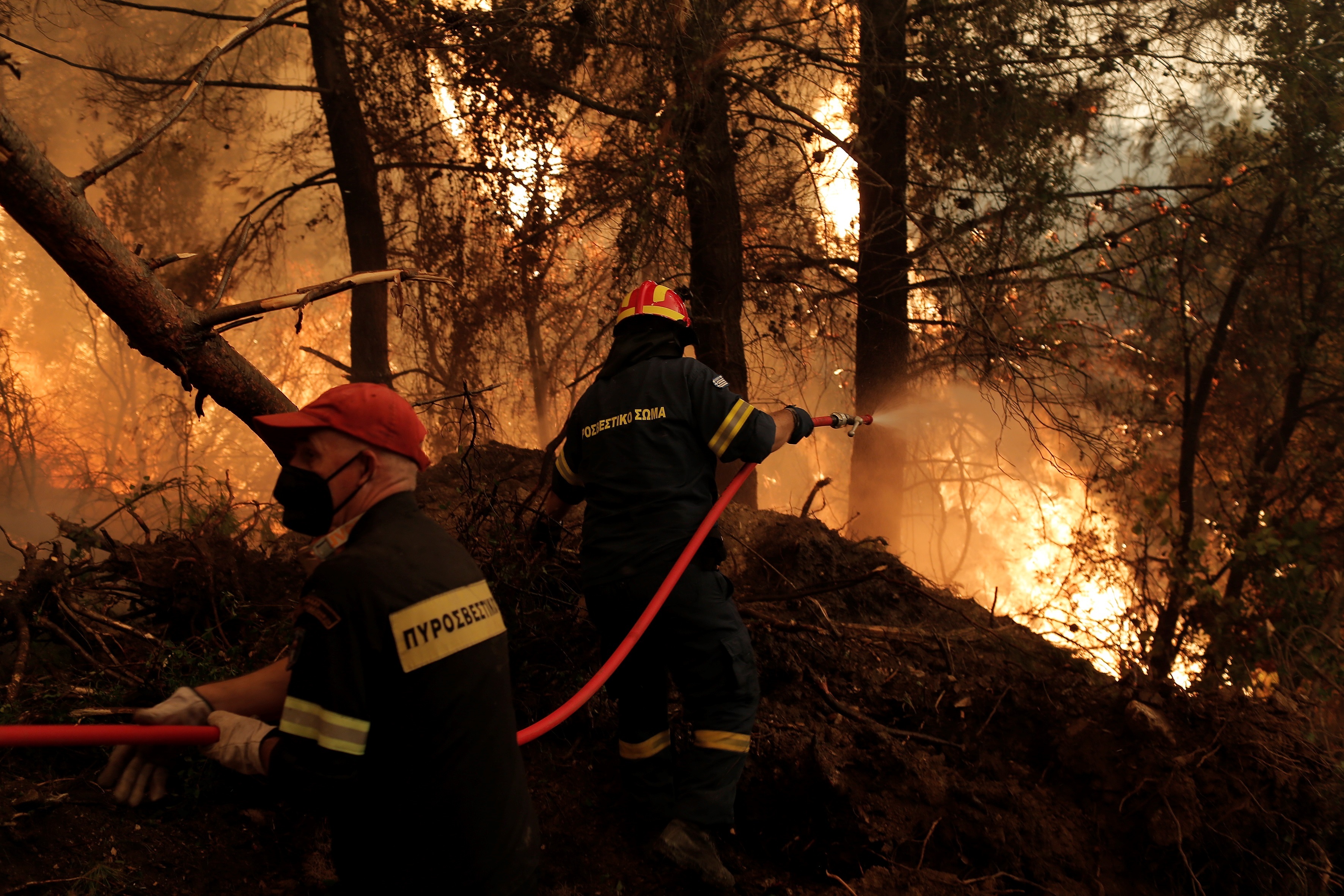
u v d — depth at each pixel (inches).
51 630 130.5
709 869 113.0
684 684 117.1
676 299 130.4
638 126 308.3
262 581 157.4
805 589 156.7
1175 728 141.2
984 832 127.9
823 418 133.7
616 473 118.0
